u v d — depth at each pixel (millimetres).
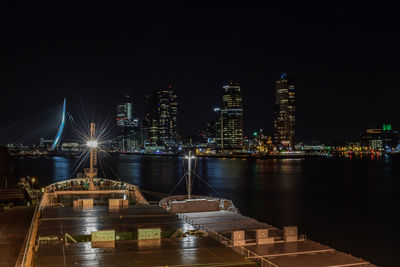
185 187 155125
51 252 26094
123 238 32281
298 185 166875
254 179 199000
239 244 34375
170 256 25625
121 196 64125
